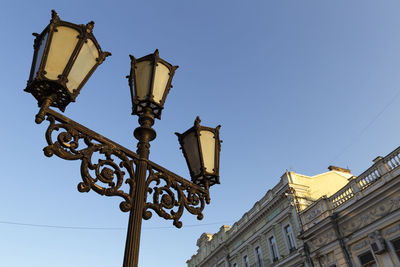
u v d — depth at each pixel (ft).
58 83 6.77
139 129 8.99
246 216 71.36
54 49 7.23
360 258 40.88
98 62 8.03
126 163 7.99
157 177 8.77
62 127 6.93
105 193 7.08
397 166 38.24
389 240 37.14
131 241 7.00
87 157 7.02
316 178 62.64
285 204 58.23
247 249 69.05
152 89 9.23
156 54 9.92
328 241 45.98
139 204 7.64
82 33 7.68
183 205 9.10
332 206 47.57
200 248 95.81
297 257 52.19
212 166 10.64
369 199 40.22
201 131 11.16
